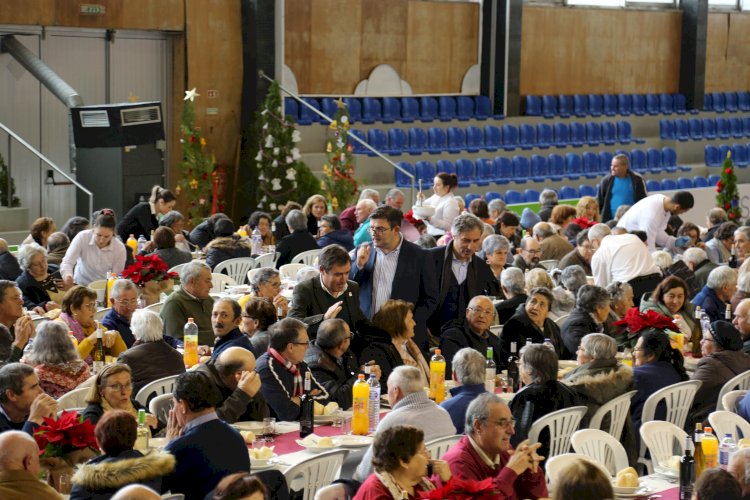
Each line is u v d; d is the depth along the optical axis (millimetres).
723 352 8398
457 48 24250
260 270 9367
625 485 6129
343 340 7586
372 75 23000
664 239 14414
